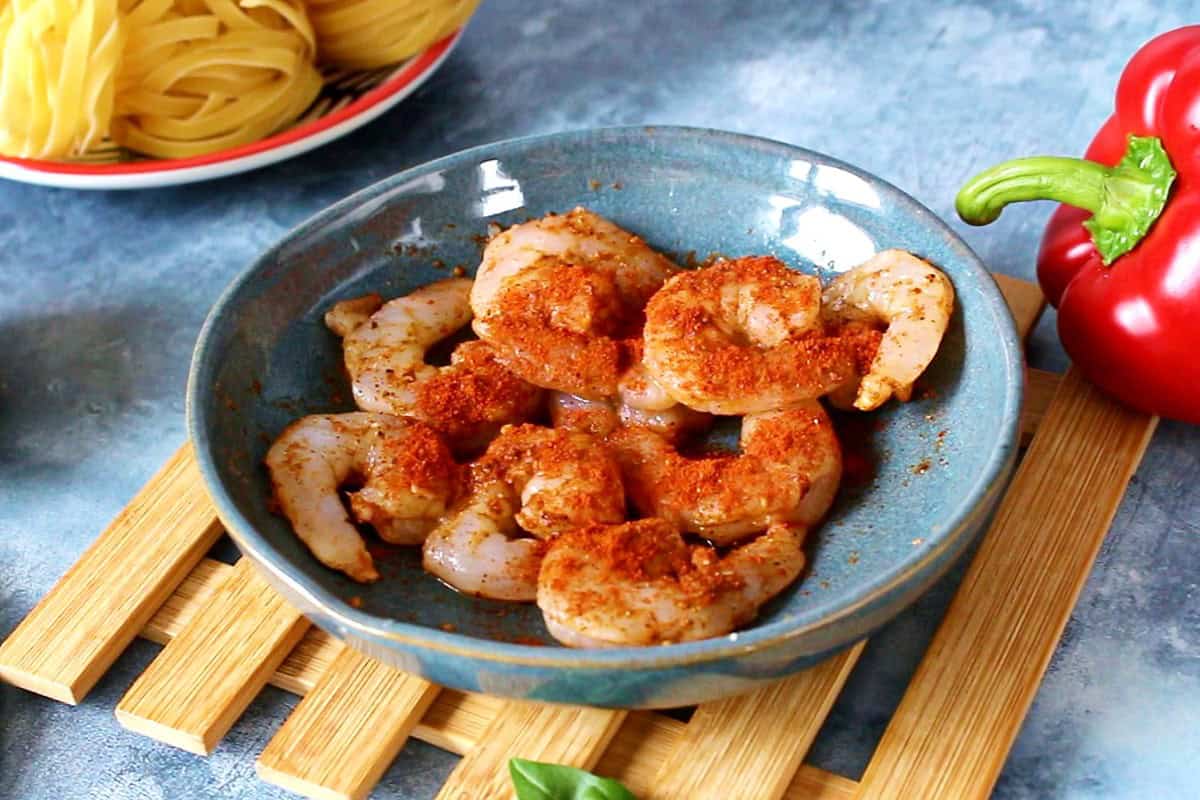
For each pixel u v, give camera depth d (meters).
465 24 0.73
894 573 0.49
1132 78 0.59
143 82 0.66
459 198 0.61
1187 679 0.54
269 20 0.67
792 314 0.55
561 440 0.55
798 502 0.54
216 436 0.54
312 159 0.71
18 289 0.67
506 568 0.53
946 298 0.56
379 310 0.59
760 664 0.49
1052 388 0.60
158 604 0.56
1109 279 0.58
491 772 0.51
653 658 0.48
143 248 0.68
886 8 0.76
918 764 0.51
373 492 0.54
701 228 0.61
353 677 0.53
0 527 0.59
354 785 0.51
